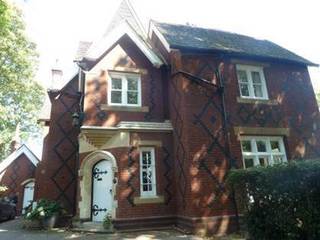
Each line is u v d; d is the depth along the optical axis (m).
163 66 13.55
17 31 22.42
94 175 12.27
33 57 25.22
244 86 13.15
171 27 14.72
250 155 11.84
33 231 11.62
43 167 14.82
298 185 5.94
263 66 13.52
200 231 9.92
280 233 6.29
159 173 11.80
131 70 13.06
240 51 13.02
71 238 9.64
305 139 12.87
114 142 11.81
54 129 15.05
